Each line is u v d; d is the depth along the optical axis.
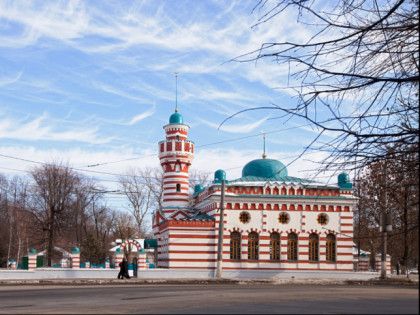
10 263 69.25
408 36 11.77
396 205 43.94
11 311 17.92
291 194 55.31
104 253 82.75
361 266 57.69
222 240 49.91
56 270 50.22
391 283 46.19
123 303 20.59
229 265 53.28
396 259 69.31
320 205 55.38
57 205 72.00
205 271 52.53
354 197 55.53
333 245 55.19
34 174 73.56
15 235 89.94
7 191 95.12
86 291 29.44
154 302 20.73
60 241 92.88
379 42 11.80
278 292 27.20
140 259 53.38
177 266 52.62
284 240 54.53
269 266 53.88
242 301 20.56
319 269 54.34
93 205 91.69
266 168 59.84
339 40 11.62
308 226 54.97
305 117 12.06
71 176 75.88
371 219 58.28
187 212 60.25
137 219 86.00
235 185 54.84
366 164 12.46
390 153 12.24
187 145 62.44
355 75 11.76
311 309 16.56
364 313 14.86
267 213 54.72
